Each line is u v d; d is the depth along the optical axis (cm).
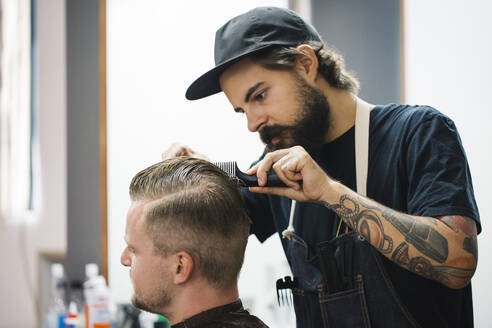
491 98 166
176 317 98
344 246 118
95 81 243
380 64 234
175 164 102
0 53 252
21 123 250
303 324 127
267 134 119
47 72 248
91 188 241
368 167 123
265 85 116
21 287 245
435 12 198
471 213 104
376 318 115
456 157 109
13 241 246
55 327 227
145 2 242
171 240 96
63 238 244
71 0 243
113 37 242
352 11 236
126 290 235
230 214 99
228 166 111
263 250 236
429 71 203
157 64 242
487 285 176
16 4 252
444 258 101
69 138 242
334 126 127
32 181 251
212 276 97
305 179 104
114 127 240
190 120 241
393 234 101
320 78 123
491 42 165
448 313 119
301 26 121
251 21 117
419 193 109
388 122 123
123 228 238
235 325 97
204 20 243
